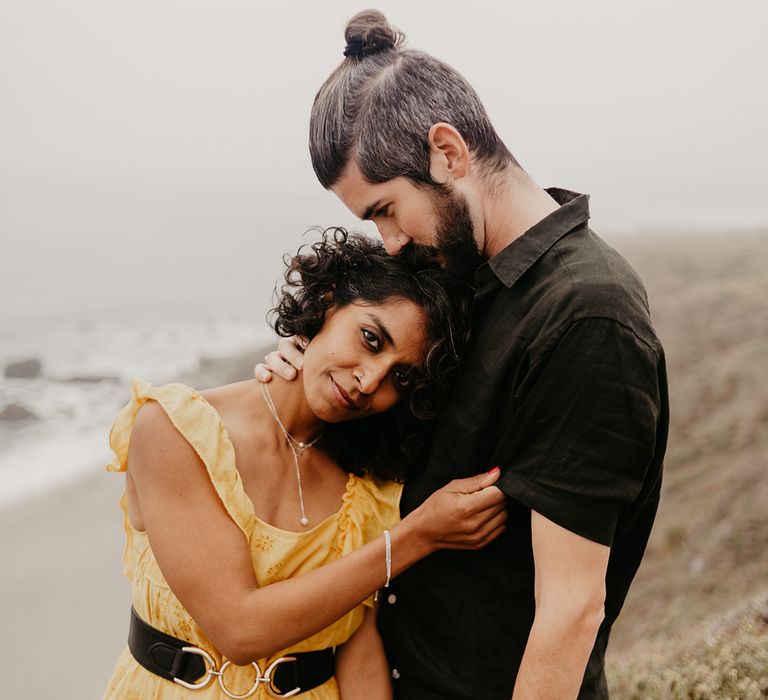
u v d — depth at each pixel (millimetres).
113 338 35375
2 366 27531
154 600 2092
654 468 1971
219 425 2020
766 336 14266
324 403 2086
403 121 1897
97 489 15469
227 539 1970
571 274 1815
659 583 6723
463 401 2029
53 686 8648
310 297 2111
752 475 8000
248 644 1940
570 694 1767
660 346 1809
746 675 3139
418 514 2000
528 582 2002
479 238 1981
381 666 2334
